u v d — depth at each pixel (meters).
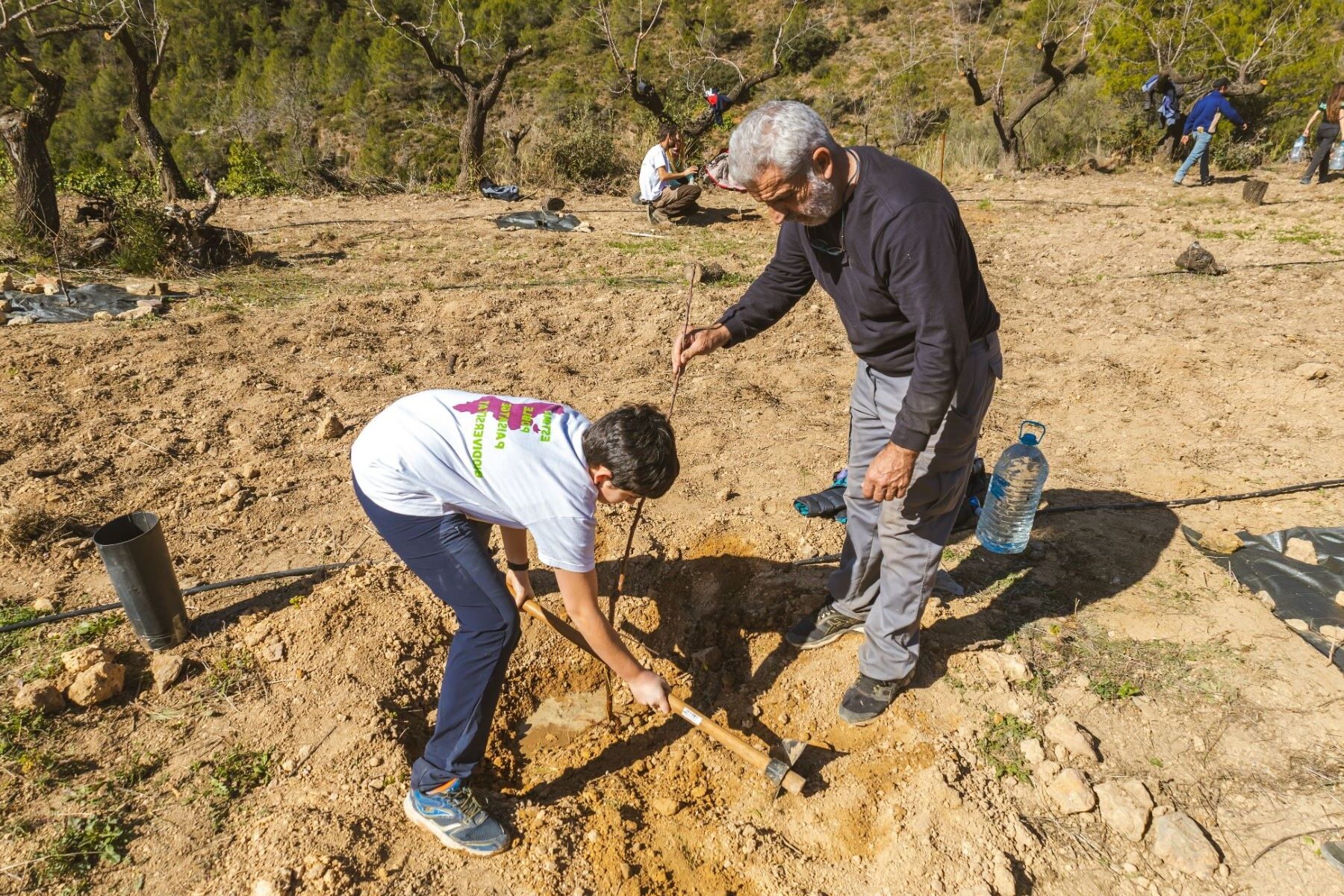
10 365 5.55
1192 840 2.66
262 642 3.33
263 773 2.83
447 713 2.55
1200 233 10.10
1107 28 18.12
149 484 4.36
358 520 4.13
